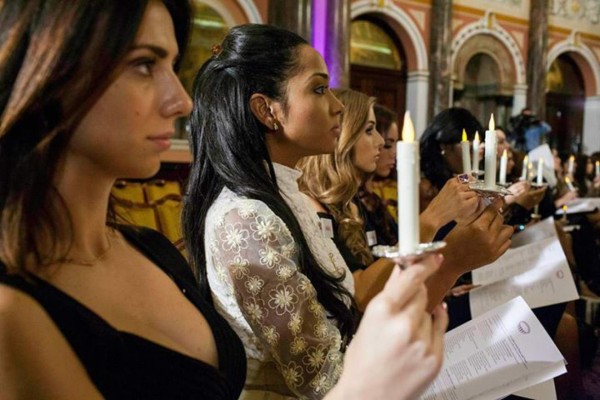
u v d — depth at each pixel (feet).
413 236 1.75
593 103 37.68
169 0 2.38
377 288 4.37
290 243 3.37
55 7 1.92
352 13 26.61
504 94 32.96
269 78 3.73
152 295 2.54
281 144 3.95
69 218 2.13
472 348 3.82
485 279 5.87
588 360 8.05
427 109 29.63
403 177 1.75
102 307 2.23
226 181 3.62
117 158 2.14
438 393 3.64
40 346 1.90
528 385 3.53
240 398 3.66
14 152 1.96
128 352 2.16
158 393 2.23
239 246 3.31
